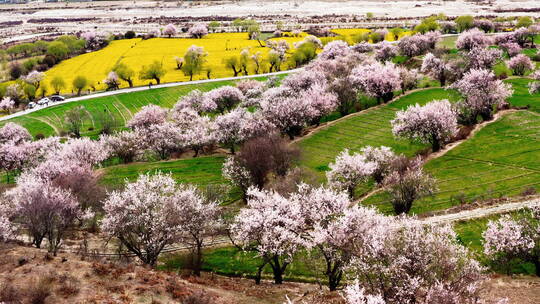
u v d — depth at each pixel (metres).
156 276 31.41
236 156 64.81
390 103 96.50
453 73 99.94
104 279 29.48
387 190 53.44
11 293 26.00
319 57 145.00
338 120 90.56
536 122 74.69
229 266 43.91
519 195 53.06
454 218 48.34
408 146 74.38
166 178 47.28
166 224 40.34
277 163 60.59
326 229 36.03
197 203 42.97
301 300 32.34
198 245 42.69
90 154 74.50
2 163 79.19
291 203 40.59
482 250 41.97
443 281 27.88
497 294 32.78
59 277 28.70
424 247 29.58
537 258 37.78
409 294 26.97
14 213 46.78
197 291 30.20
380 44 152.00
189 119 94.25
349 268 32.38
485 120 79.12
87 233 52.03
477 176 60.25
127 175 71.25
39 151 83.62
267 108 82.56
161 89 139.75
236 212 54.56
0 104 129.12
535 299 31.73
